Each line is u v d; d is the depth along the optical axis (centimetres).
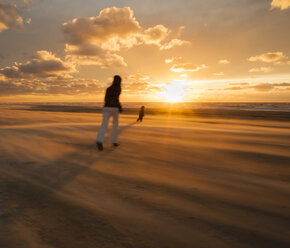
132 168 282
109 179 241
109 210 171
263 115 2647
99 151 372
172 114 2823
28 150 363
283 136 590
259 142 488
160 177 250
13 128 616
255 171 277
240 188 220
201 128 807
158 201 188
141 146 423
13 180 230
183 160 326
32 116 1109
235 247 129
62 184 223
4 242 128
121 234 140
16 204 176
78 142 442
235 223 155
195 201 189
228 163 313
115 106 391
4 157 317
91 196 196
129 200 190
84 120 990
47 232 140
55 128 636
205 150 396
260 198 197
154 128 738
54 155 338
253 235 141
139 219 159
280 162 319
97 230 144
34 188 211
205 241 134
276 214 168
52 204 178
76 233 140
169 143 459
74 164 294
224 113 3166
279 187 223
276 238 138
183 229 147
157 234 141
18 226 145
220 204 184
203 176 256
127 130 663
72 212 166
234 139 527
